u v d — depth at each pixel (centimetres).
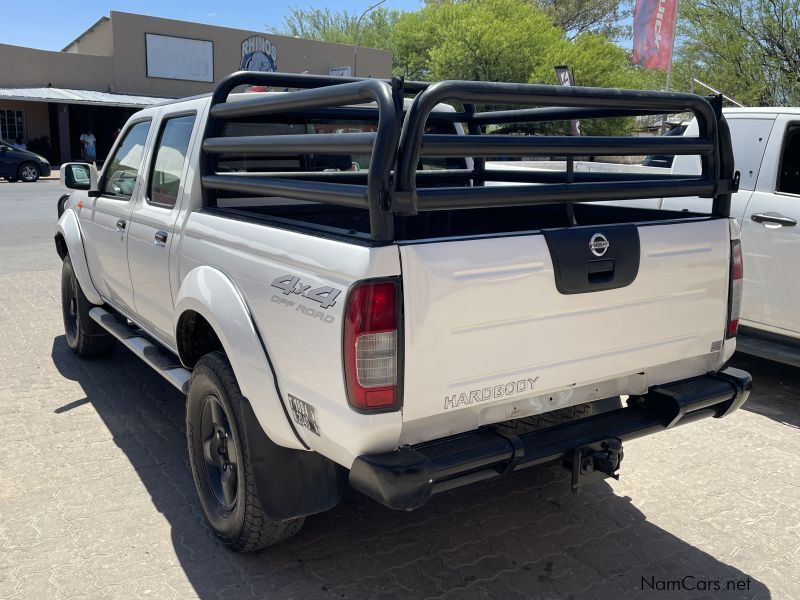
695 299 302
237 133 395
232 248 308
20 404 490
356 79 357
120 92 3262
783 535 342
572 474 275
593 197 275
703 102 297
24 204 1705
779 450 437
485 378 251
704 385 307
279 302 267
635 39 1519
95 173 509
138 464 405
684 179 307
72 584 296
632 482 393
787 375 580
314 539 332
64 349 612
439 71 4400
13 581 297
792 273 502
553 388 270
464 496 376
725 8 2286
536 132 3303
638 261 279
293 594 291
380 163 228
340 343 235
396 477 229
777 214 510
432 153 236
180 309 333
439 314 237
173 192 384
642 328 287
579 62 4075
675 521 353
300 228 274
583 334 271
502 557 320
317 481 290
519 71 4275
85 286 524
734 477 401
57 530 336
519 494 379
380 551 323
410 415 239
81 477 389
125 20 3209
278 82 362
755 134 538
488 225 429
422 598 290
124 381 537
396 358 232
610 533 341
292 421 269
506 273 248
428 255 235
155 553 319
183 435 445
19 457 411
